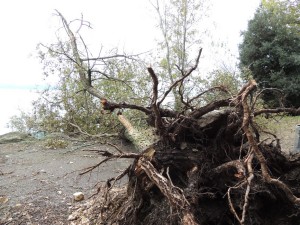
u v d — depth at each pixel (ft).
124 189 10.59
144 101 18.19
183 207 6.05
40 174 14.19
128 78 20.67
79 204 10.70
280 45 29.48
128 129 11.60
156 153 7.62
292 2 31.32
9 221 9.56
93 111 20.94
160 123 7.63
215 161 7.64
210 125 7.63
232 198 7.11
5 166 15.57
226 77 21.29
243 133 7.11
